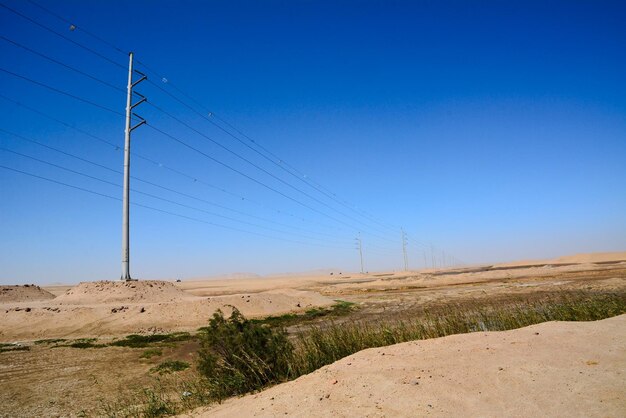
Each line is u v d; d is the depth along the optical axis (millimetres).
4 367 17656
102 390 13430
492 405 5602
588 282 45969
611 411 5156
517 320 13758
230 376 9586
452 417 5336
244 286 108688
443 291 49938
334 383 7074
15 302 38844
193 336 24266
